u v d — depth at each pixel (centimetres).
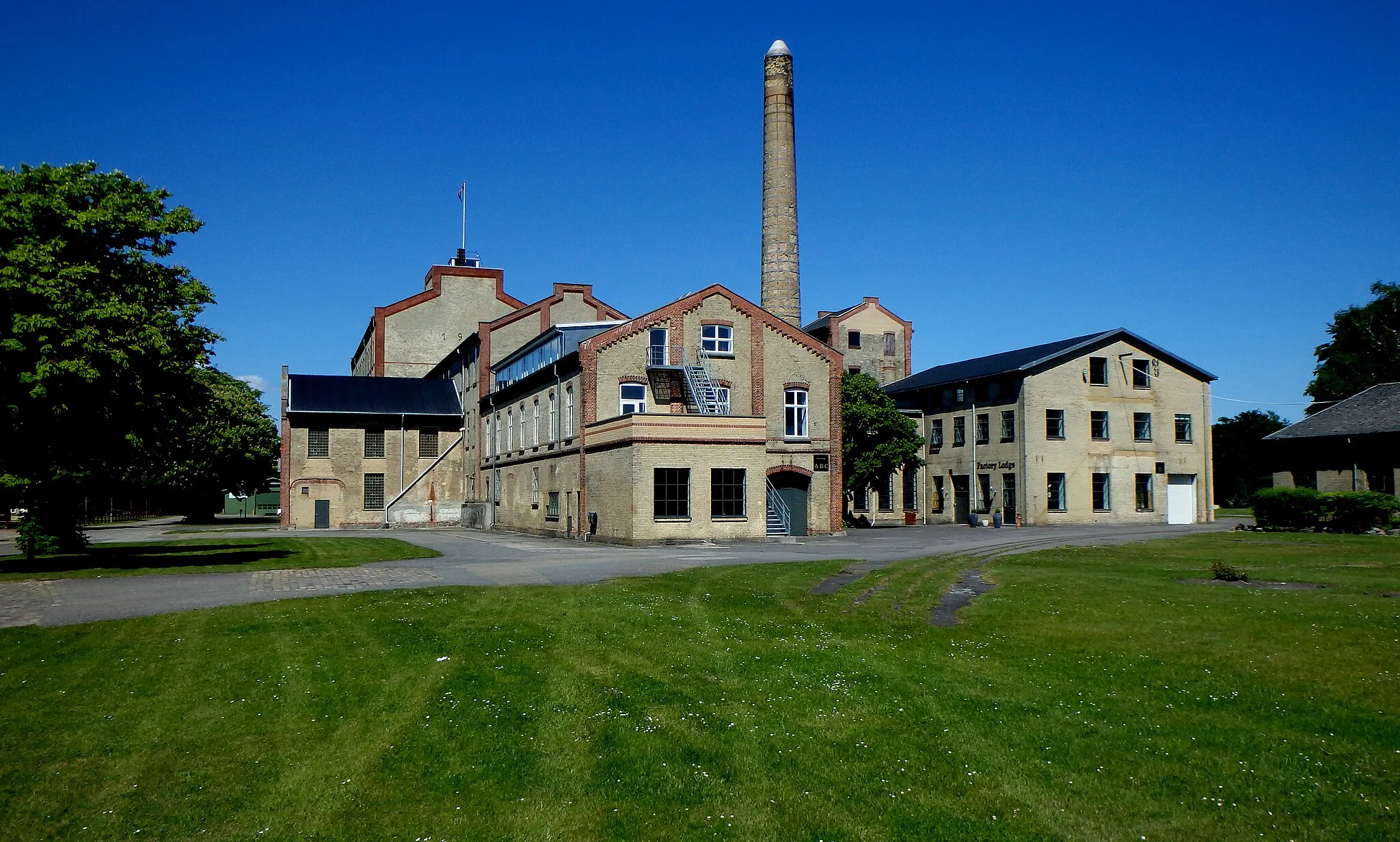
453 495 6122
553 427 4475
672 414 3647
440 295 6781
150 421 2520
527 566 2531
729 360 4194
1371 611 1681
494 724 1094
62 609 1800
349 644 1462
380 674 1291
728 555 2928
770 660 1365
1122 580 2177
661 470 3619
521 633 1527
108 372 2328
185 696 1205
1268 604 1783
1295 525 4019
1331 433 4703
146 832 850
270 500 12925
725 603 1836
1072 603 1834
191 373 2623
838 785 932
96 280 2422
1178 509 5497
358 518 5888
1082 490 5234
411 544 3688
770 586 2073
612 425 3769
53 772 973
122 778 960
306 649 1430
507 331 5766
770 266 4934
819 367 4341
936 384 5822
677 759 995
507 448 5297
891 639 1512
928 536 4038
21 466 2495
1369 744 1010
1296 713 1109
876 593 1991
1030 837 822
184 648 1448
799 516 4262
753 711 1138
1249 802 879
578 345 4081
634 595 1908
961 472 5666
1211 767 959
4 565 2741
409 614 1691
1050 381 5212
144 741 1057
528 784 939
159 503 8756
